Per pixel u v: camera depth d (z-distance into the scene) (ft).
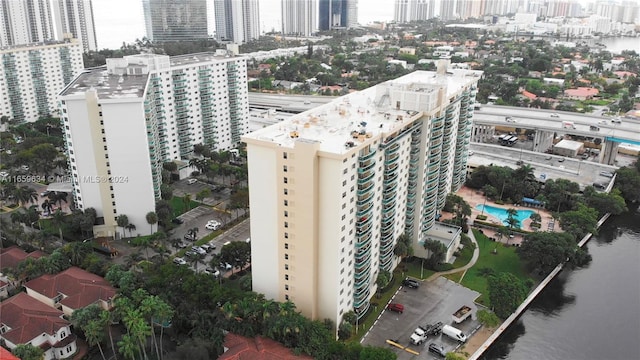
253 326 433.89
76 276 513.86
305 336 414.62
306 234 424.05
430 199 602.03
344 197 420.77
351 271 463.01
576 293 560.61
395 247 551.59
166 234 616.39
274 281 463.01
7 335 432.25
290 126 476.95
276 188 427.33
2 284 520.01
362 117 518.37
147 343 451.12
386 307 507.30
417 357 439.22
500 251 623.77
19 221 631.97
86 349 447.42
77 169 625.00
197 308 453.58
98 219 648.79
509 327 495.00
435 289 539.29
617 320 515.09
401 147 517.14
